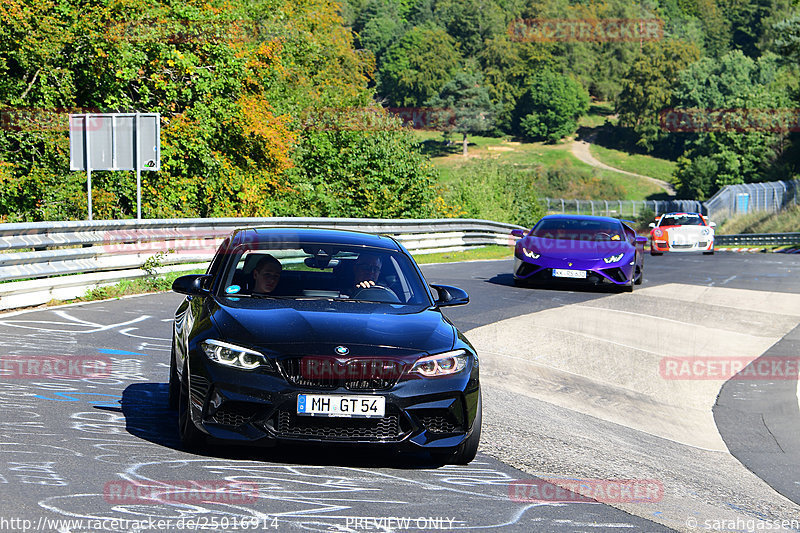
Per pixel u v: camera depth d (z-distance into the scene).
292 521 10.33
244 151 68.81
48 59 54.00
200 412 12.77
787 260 66.69
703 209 189.12
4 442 13.07
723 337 31.47
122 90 59.97
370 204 81.06
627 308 36.38
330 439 12.61
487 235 76.94
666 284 45.94
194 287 14.92
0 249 27.00
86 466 12.10
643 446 17.98
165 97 62.91
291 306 14.16
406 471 13.37
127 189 57.25
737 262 63.75
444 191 88.75
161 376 19.42
